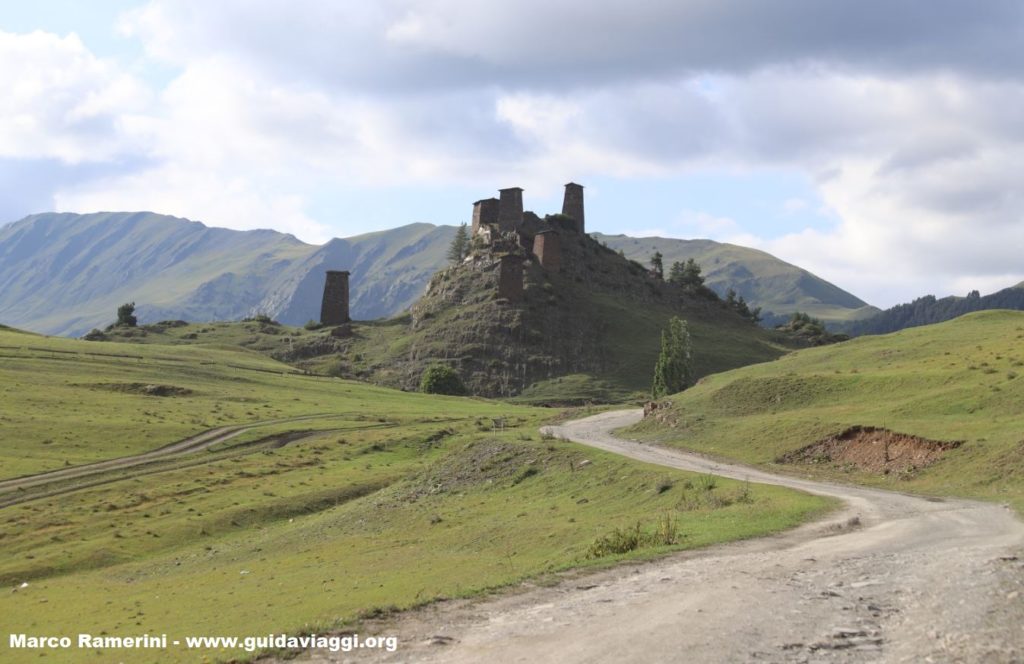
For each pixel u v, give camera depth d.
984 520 37.91
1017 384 70.06
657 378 157.38
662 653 17.17
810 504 43.91
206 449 119.06
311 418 146.00
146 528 83.81
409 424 141.50
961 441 58.47
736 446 77.94
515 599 23.11
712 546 32.44
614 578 25.89
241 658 18.73
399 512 77.12
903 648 17.45
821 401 88.94
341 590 46.44
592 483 68.81
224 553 74.31
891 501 46.47
